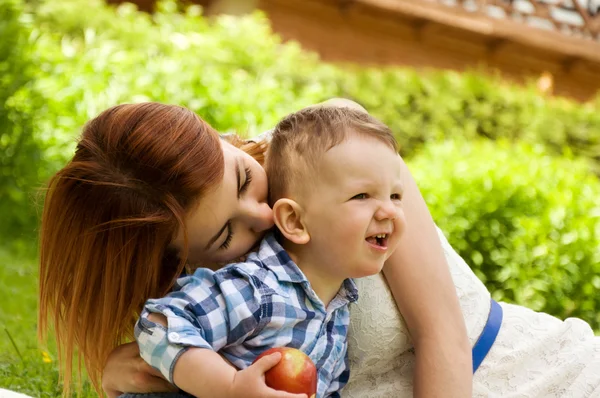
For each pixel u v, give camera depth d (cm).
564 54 1474
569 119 1073
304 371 197
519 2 1465
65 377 237
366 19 1404
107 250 218
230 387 195
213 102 763
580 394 256
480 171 666
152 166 212
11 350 416
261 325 212
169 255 224
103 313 222
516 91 1099
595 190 690
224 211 218
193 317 206
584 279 616
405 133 1030
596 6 1496
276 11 1357
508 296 634
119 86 770
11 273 584
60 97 766
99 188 216
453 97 1052
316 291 227
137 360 216
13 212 741
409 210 247
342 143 220
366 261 220
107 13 945
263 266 219
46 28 897
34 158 752
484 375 258
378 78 1041
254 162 227
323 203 219
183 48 891
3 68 765
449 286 245
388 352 249
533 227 626
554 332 267
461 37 1450
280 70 958
